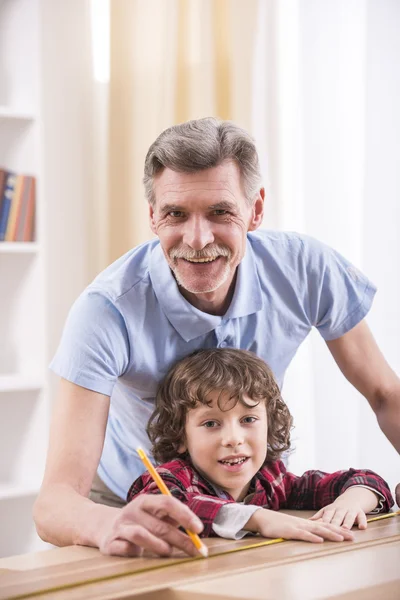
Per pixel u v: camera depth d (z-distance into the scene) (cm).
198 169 102
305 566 82
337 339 128
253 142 108
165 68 225
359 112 222
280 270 120
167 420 113
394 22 219
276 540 93
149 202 110
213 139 103
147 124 226
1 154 221
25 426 217
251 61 230
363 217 219
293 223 232
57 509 97
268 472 115
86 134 237
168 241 106
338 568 81
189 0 226
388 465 220
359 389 131
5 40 222
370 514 109
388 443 221
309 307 123
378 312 217
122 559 85
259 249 121
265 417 112
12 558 87
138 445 125
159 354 114
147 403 119
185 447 112
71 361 108
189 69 227
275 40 232
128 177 226
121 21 224
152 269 112
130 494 108
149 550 86
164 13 225
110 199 228
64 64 236
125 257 119
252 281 117
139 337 112
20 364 222
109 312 110
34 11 215
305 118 228
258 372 112
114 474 129
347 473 114
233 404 108
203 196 102
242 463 109
